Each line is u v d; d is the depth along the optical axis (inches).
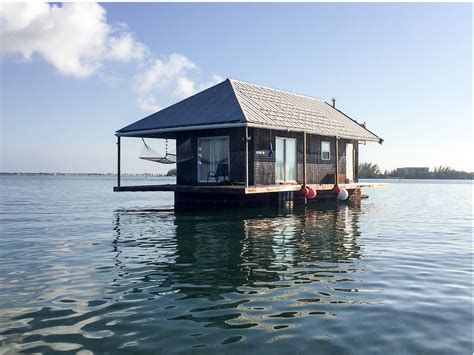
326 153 971.9
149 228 556.1
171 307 233.5
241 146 768.9
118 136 845.2
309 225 579.5
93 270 320.2
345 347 182.7
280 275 303.7
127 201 1195.9
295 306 234.7
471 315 222.1
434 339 191.6
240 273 309.4
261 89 953.5
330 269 322.7
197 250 398.0
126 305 237.3
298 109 925.8
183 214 738.2
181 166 840.9
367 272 313.4
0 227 583.5
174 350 179.8
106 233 515.8
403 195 1536.7
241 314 221.9
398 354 176.6
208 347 182.5
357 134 992.9
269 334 196.1
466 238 485.1
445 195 1547.7
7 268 328.5
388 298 250.2
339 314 222.2
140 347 182.7
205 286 275.1
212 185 789.9
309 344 185.5
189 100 863.7
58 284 281.3
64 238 478.0
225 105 765.3
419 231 542.9
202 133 813.2
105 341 188.7
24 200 1221.1
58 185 2915.8
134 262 347.6
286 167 847.1
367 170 4296.3
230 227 557.0
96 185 2910.9
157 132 791.1
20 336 194.4
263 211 767.7
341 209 849.5
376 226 586.6
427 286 276.2
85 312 225.8
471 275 305.9
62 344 185.8
